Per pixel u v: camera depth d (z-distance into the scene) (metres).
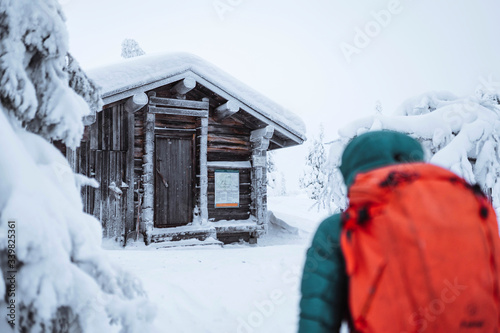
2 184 1.73
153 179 10.04
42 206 1.79
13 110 2.25
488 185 6.88
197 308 3.53
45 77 2.46
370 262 0.88
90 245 2.01
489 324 0.82
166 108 10.23
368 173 1.02
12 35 2.26
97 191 9.48
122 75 9.16
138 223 9.77
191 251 6.63
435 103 8.22
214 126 11.38
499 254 0.88
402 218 0.87
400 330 0.82
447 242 0.83
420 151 1.14
